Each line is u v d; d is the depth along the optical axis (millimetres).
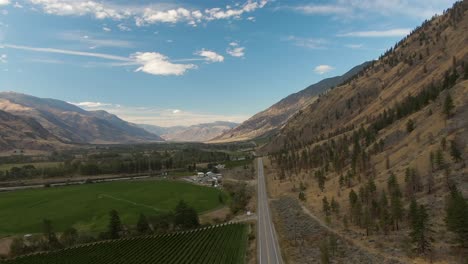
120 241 140375
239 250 118375
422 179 133125
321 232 128125
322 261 95312
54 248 138000
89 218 181750
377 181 159625
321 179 193625
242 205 193625
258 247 117312
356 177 183875
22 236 155250
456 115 166000
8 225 170750
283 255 108062
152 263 112562
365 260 94938
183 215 163375
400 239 105562
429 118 187125
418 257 90812
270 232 136875
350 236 119312
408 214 115188
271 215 167000
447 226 93250
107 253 125375
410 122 192625
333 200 152375
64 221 176875
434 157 138125
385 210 117500
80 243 143375
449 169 125500
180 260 113375
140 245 132625
